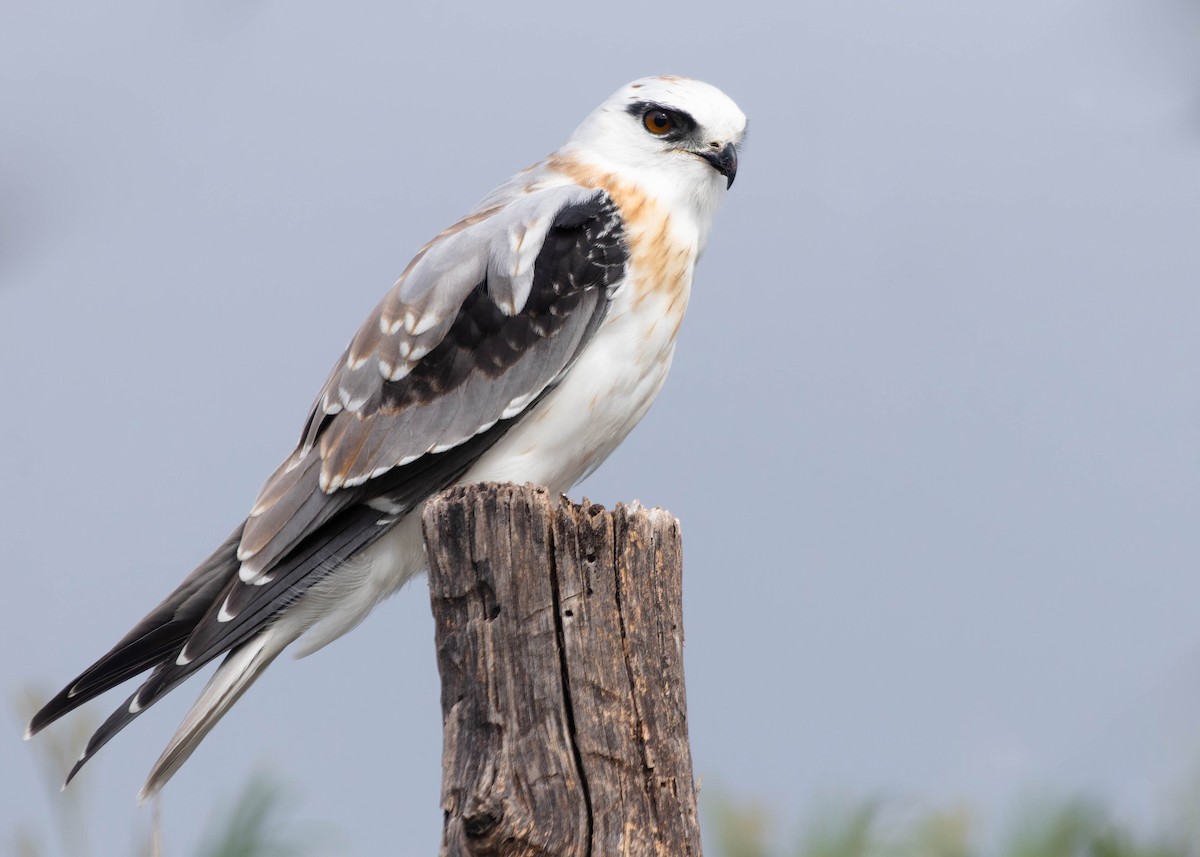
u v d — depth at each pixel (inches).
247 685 293.7
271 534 295.7
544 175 328.2
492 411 296.4
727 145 323.9
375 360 303.1
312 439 306.5
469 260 305.4
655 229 309.4
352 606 301.3
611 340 302.5
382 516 296.2
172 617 295.4
